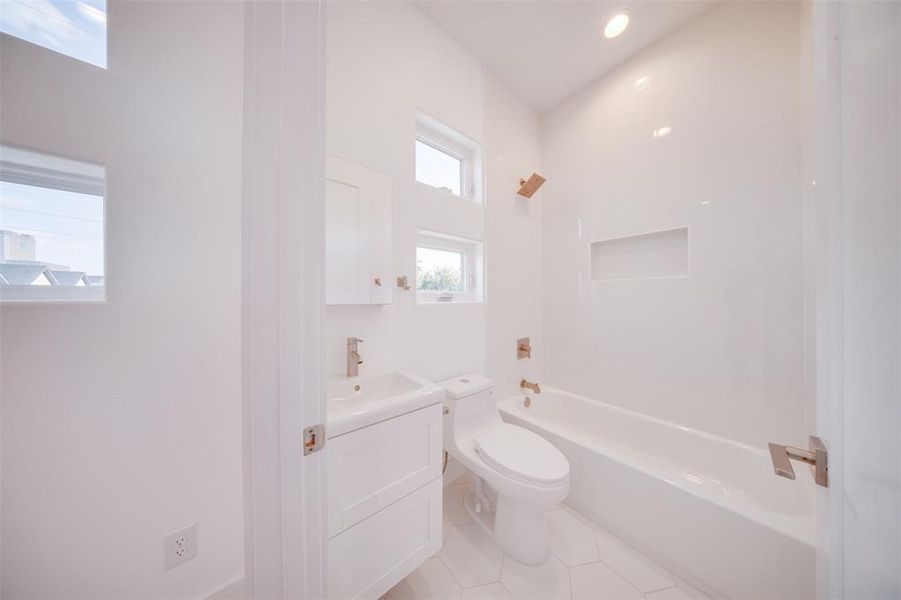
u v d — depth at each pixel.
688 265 1.63
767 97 1.39
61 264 0.65
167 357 0.73
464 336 1.80
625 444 1.81
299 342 0.54
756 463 1.38
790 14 1.33
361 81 1.34
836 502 0.44
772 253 1.38
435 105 1.63
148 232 0.71
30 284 0.61
